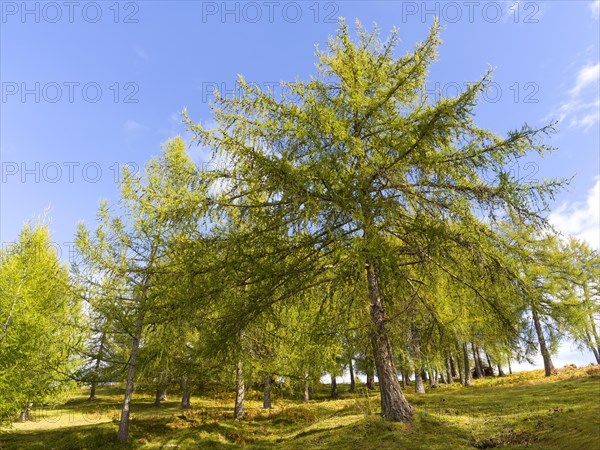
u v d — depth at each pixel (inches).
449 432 343.6
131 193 557.0
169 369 560.7
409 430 348.2
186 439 532.1
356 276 365.4
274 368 604.4
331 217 331.9
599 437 262.7
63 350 529.3
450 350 430.0
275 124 351.6
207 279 341.1
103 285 553.6
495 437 324.8
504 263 346.0
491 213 337.1
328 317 389.1
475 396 597.0
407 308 374.0
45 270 588.1
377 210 328.8
